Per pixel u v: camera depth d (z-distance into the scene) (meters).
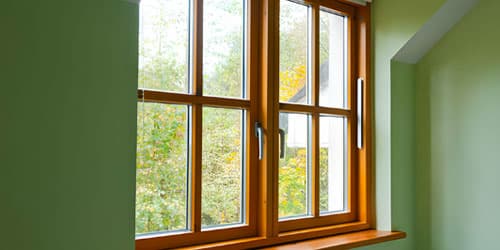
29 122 1.34
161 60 1.92
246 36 2.24
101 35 1.49
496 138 2.50
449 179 2.66
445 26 2.62
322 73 2.58
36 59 1.36
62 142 1.40
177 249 1.92
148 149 1.87
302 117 2.47
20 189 1.33
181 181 1.98
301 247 2.20
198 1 2.04
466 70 2.61
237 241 2.10
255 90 2.25
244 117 2.22
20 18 1.34
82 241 1.44
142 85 1.86
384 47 2.66
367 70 2.70
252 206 2.22
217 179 2.11
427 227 2.74
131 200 1.54
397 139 2.66
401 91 2.70
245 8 2.25
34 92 1.36
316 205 2.50
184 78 2.00
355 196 2.71
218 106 2.11
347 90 2.71
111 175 1.50
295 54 2.44
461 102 2.62
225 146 2.14
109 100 1.50
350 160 2.69
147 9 1.88
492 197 2.50
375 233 2.57
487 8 2.54
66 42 1.42
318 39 2.54
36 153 1.36
